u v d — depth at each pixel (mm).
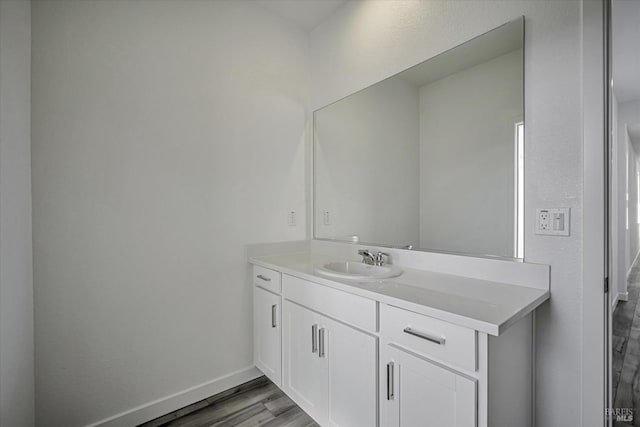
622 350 1366
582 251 1184
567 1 1214
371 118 1973
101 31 1571
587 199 1169
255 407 1825
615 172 1319
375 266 1789
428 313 1060
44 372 1425
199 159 1897
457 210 1552
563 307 1231
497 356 1006
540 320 1283
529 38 1311
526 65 1319
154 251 1734
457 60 1551
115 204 1609
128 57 1650
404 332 1148
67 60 1475
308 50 2436
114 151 1605
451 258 1568
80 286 1514
